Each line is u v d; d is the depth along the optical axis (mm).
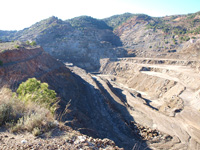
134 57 117438
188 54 91688
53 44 128375
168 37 135625
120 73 98562
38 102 8266
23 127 5285
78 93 42344
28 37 141500
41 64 42688
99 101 42875
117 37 182000
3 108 5602
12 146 4125
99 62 119688
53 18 178250
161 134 32031
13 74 29094
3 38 153375
